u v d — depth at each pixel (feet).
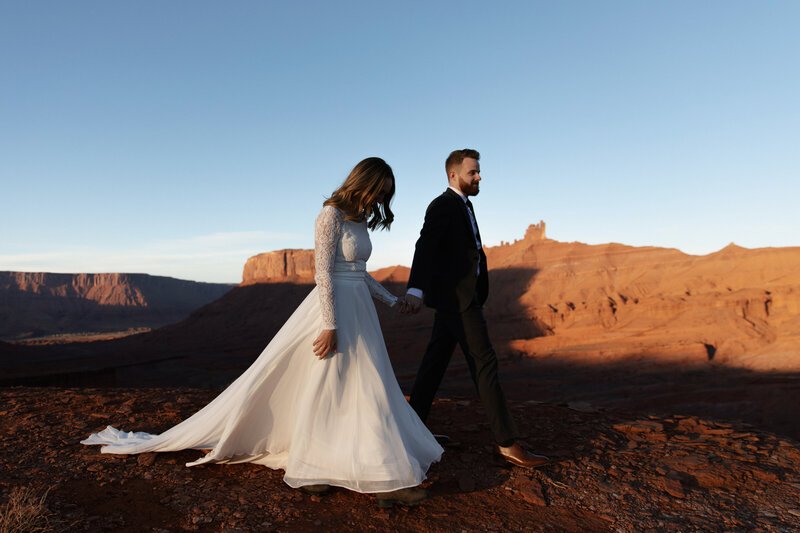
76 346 410.93
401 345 285.64
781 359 219.20
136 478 7.61
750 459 9.62
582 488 8.18
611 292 346.13
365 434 7.06
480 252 9.20
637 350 246.47
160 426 10.57
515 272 404.57
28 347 369.30
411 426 7.84
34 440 9.34
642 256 372.38
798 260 301.22
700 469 9.04
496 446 10.02
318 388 7.27
